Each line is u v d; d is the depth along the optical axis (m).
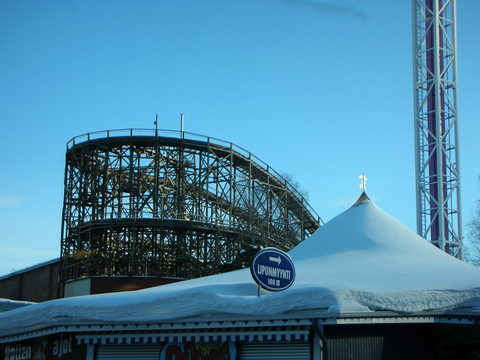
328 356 17.77
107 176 60.12
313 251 25.09
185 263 59.53
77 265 58.00
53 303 20.66
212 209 62.69
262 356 18.62
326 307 16.64
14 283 71.38
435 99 59.66
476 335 22.03
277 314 17.36
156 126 58.56
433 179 59.00
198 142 59.72
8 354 27.08
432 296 18.12
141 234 59.94
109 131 59.00
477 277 20.11
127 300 19.47
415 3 62.94
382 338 19.05
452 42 62.28
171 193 63.16
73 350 22.47
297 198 69.19
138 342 20.27
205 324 18.69
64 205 60.78
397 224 25.66
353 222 25.69
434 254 23.62
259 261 18.25
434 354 20.41
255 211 63.69
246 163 63.22
